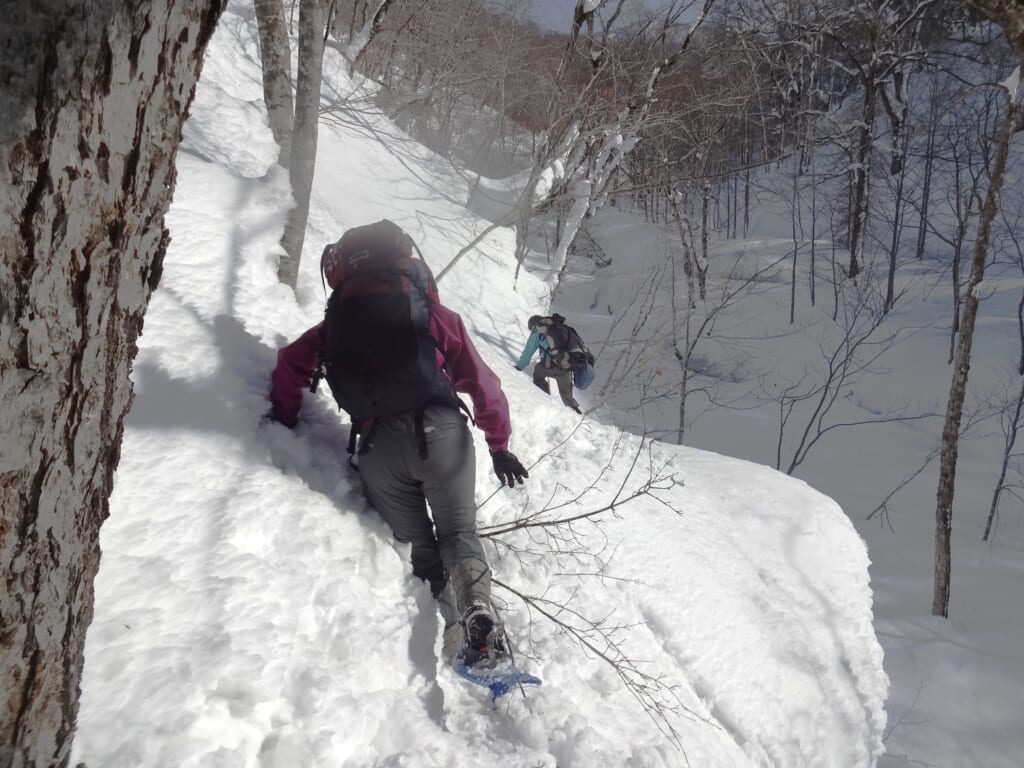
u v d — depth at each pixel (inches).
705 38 505.7
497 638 91.4
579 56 442.9
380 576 98.0
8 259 36.9
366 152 358.6
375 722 76.7
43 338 39.4
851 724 141.9
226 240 135.3
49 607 45.1
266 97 183.6
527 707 91.7
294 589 82.5
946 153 1071.6
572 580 117.2
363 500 105.2
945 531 354.3
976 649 317.1
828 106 1259.2
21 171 35.9
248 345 116.8
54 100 35.7
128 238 42.5
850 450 605.0
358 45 411.8
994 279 928.3
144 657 66.9
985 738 259.8
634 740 98.3
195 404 98.3
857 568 168.1
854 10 1055.6
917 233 1107.3
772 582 150.9
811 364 751.7
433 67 452.4
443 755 78.4
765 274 962.1
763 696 126.7
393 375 93.2
